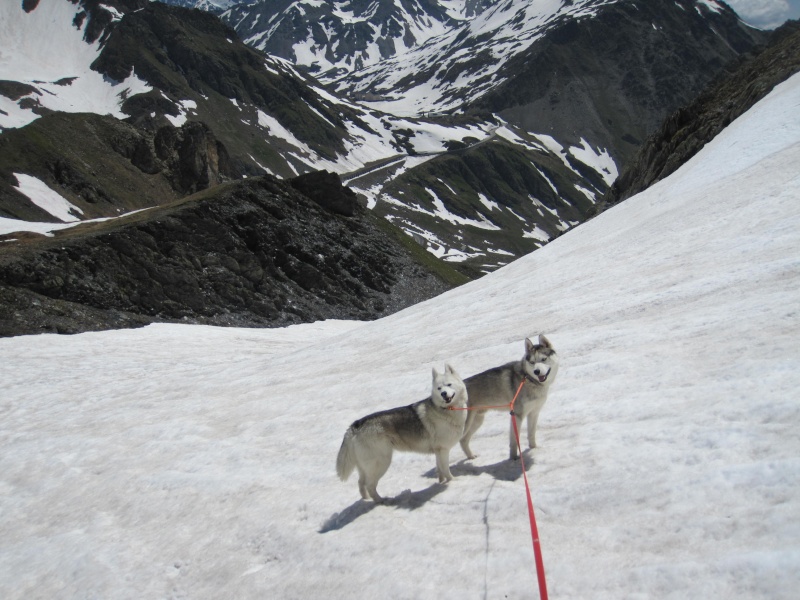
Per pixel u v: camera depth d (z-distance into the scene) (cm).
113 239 6316
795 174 2628
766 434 778
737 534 611
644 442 897
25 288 5444
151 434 2108
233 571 1013
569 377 1345
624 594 588
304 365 2920
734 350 1145
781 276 1538
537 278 3209
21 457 2125
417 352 2402
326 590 819
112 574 1157
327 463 1377
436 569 754
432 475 1087
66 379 3650
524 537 762
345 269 8219
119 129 14300
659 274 2162
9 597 1215
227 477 1470
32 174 12062
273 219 7950
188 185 13825
